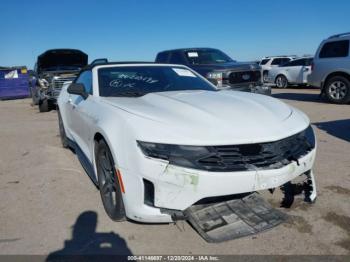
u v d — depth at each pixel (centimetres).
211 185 275
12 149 658
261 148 290
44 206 392
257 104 356
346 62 1070
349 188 407
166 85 441
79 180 466
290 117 343
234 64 954
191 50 1068
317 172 461
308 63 1638
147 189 293
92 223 347
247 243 303
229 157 282
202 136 283
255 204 330
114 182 333
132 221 345
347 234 312
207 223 299
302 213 349
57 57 1370
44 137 760
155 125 296
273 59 2105
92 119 378
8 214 375
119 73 453
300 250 291
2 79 1970
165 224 338
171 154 279
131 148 294
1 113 1284
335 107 1041
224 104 345
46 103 1241
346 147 579
